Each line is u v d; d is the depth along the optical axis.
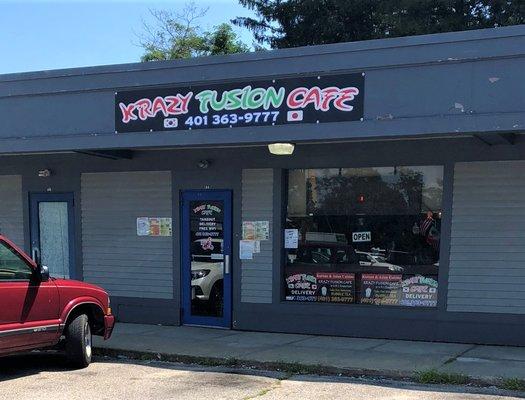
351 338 8.70
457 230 8.30
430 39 7.10
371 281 8.85
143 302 10.18
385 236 8.79
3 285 6.34
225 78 8.14
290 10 25.69
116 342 8.49
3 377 6.79
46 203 10.96
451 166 8.30
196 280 9.87
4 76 9.45
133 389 6.21
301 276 9.23
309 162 9.05
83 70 8.95
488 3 20.33
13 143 9.41
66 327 7.15
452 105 7.02
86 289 7.44
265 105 7.94
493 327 8.14
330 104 7.61
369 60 7.41
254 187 9.41
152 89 8.57
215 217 9.73
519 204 8.05
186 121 8.38
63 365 7.45
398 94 7.29
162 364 7.51
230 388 6.21
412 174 8.62
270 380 6.58
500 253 8.13
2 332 6.23
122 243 10.35
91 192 10.55
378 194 8.83
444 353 7.56
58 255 10.90
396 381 6.50
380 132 7.36
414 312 8.50
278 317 9.23
